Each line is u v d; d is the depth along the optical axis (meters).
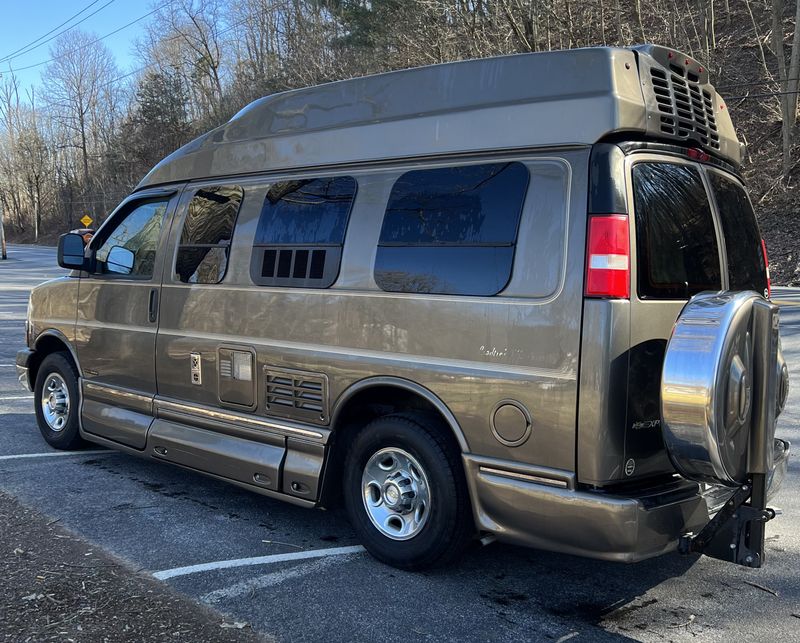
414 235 3.94
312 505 4.29
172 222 5.36
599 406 3.24
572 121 3.45
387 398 4.24
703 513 3.52
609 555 3.26
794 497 5.31
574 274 3.33
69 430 6.22
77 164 94.94
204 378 4.95
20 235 101.19
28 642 3.18
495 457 3.57
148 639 3.24
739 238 4.29
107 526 4.62
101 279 5.85
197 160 5.30
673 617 3.56
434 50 29.45
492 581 3.93
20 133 98.94
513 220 3.57
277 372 4.50
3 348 11.81
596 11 27.42
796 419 7.75
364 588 3.81
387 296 3.99
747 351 3.17
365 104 4.30
